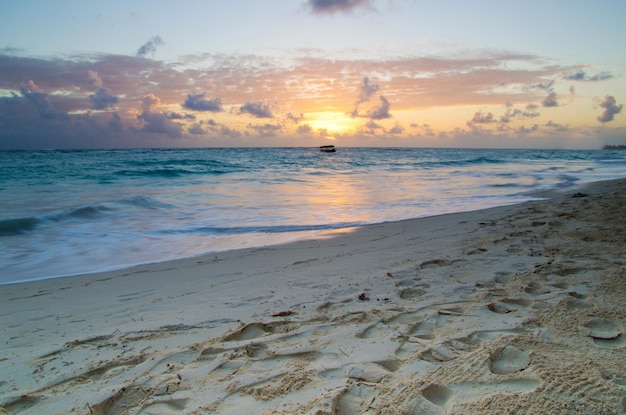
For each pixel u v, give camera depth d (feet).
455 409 6.11
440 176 73.67
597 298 10.43
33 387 8.02
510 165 114.73
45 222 28.73
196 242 23.36
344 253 18.95
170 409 6.95
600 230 19.26
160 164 93.09
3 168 73.82
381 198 42.60
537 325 9.04
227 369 8.21
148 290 14.69
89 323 11.53
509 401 6.09
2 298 14.23
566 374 6.72
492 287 12.31
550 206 29.94
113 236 25.09
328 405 6.46
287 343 9.25
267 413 6.55
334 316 10.78
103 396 7.50
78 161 98.58
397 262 16.33
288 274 15.67
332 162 127.54
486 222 25.03
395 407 6.31
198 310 12.09
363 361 8.07
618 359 7.18
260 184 57.93
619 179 58.59
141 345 9.71
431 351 8.24
